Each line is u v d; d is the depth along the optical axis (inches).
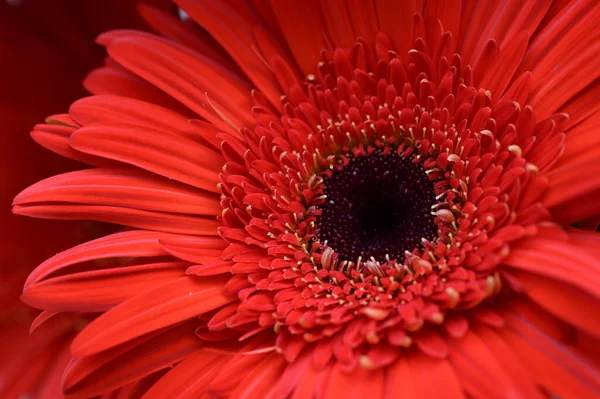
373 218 7.5
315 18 7.4
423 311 6.6
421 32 7.1
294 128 7.4
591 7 6.8
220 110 7.4
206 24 7.4
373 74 7.4
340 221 7.5
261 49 7.4
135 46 7.4
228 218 7.2
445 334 6.6
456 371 6.4
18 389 7.5
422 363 6.5
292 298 7.0
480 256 6.7
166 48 7.4
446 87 7.1
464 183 7.1
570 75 6.8
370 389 6.4
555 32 6.9
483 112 6.9
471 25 7.2
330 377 6.5
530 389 6.2
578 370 6.2
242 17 7.5
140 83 7.5
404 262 7.3
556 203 6.5
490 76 7.0
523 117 6.8
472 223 6.9
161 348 6.9
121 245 6.9
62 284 6.8
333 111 7.5
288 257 7.2
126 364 6.9
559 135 6.6
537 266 6.3
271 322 6.8
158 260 7.0
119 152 7.1
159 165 7.1
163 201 7.1
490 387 6.2
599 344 6.3
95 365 6.8
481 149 7.0
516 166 6.7
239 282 6.9
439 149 7.4
